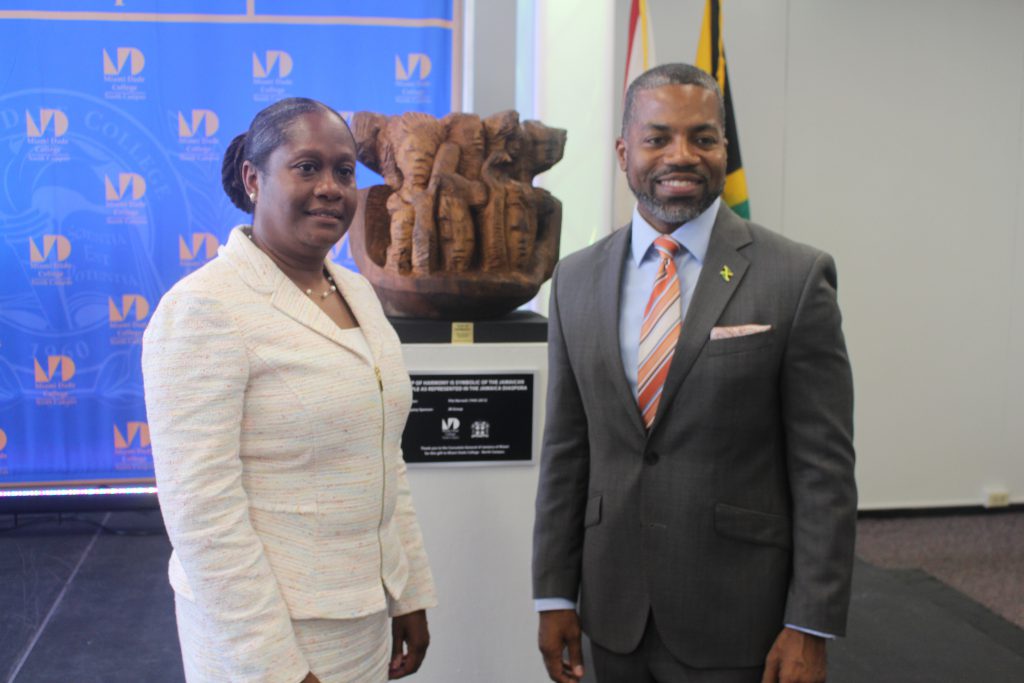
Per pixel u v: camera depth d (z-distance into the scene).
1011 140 3.70
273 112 1.15
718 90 1.25
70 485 3.60
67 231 3.46
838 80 3.58
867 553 3.46
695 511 1.22
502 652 1.98
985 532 3.71
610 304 1.30
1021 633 2.78
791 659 1.19
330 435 1.11
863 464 3.82
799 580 1.20
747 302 1.20
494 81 3.51
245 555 1.04
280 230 1.15
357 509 1.15
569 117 2.98
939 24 3.59
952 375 3.81
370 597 1.17
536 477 1.95
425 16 3.52
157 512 3.71
